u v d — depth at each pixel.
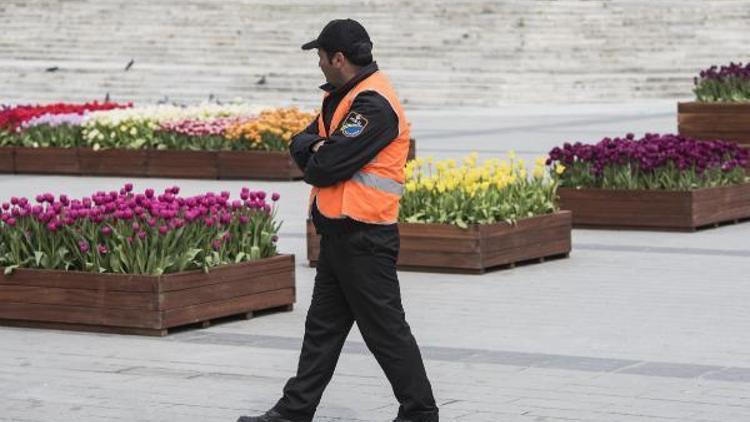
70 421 18.64
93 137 52.38
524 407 19.17
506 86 85.44
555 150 38.75
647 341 23.53
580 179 37.97
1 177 52.38
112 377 21.05
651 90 87.75
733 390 20.05
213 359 22.25
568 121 70.12
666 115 72.69
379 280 16.86
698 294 27.92
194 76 89.81
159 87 89.19
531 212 32.12
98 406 19.39
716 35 98.38
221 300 24.94
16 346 23.27
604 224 37.50
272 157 50.00
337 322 17.34
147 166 51.75
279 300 26.08
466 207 30.69
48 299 24.58
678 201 36.78
